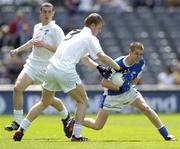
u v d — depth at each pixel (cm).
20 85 3878
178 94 6944
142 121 5550
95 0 9200
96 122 3681
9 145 3166
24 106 6562
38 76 3894
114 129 4500
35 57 3884
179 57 8700
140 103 3619
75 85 3378
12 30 8006
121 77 3494
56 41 3791
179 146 3225
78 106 3419
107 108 3653
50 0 9081
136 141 3550
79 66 8088
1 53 8056
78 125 3428
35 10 8900
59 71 3347
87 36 3375
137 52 3488
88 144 3259
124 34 8875
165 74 7475
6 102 6544
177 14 9275
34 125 4781
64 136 3838
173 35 8975
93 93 6769
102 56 3366
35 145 3180
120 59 3534
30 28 8375
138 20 9081
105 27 8906
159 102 6938
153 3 9438
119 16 9069
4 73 7438
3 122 5000
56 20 8731
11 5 9019
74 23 8700
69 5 8956
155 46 8806
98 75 7481
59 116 6222
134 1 9462
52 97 3447
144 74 8281
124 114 6744
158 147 3162
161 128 3628
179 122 5388
